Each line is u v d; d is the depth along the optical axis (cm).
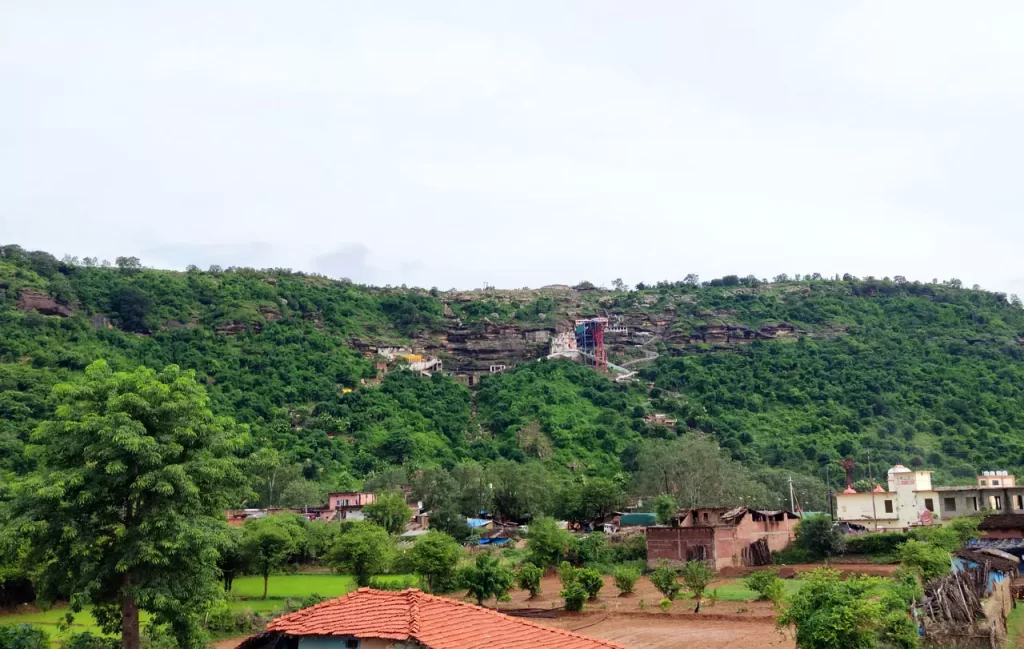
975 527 9325
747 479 16138
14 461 14350
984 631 4444
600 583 8100
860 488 18200
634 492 16300
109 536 4141
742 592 8238
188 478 4059
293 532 10906
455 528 13912
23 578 7312
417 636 2433
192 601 4134
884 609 3969
